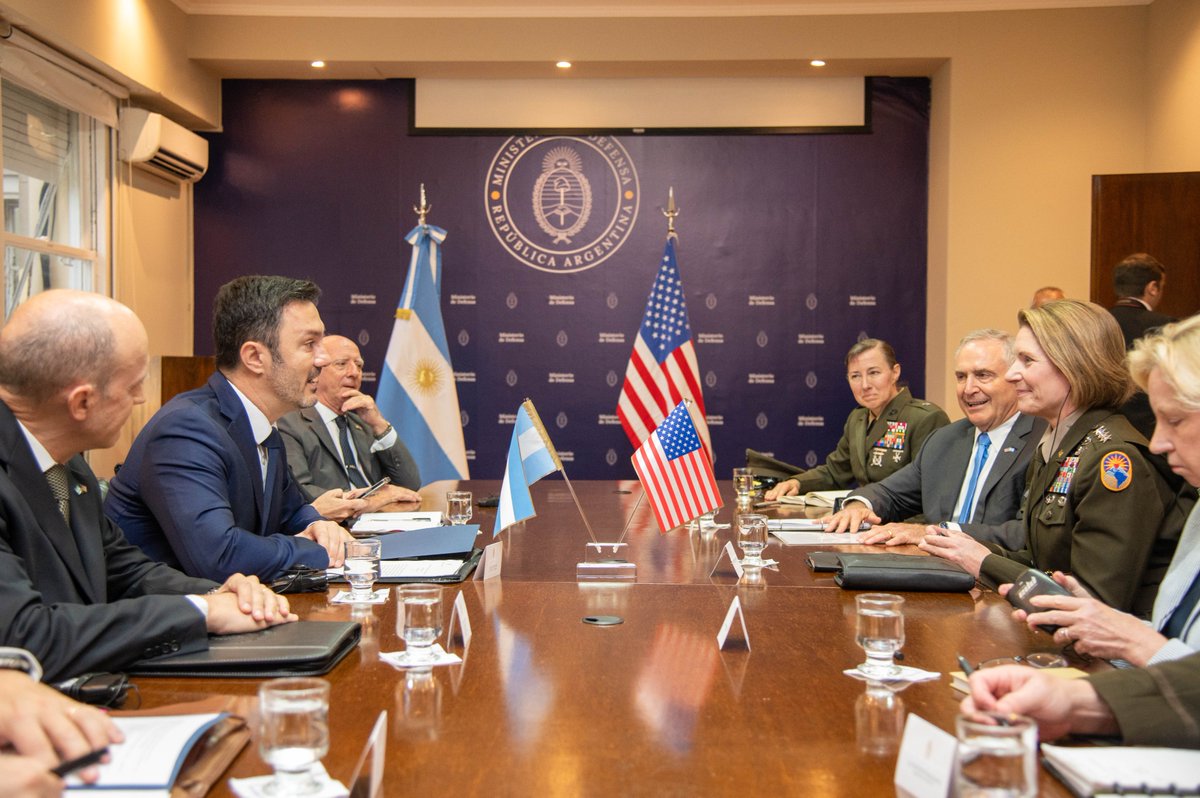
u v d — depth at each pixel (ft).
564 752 4.02
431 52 21.07
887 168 22.03
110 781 3.45
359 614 6.38
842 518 10.44
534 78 22.24
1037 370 8.04
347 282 22.47
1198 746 3.94
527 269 22.45
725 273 22.26
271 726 3.59
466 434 22.57
